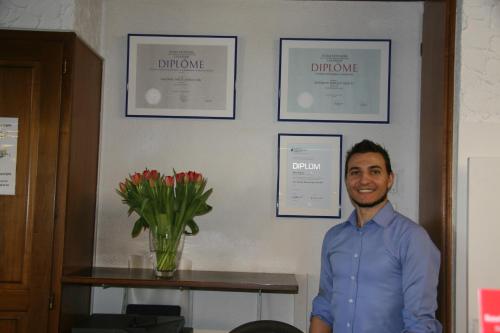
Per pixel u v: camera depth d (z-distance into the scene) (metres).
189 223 2.20
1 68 2.02
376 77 2.41
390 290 1.67
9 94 2.01
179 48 2.45
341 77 2.42
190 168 2.43
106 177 2.44
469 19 1.90
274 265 2.39
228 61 2.44
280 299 2.35
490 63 1.89
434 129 2.10
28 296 1.96
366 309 1.67
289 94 2.42
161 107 2.44
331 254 1.86
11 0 2.05
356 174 1.77
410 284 1.60
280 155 2.40
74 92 2.06
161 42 2.45
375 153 1.76
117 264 2.42
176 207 2.09
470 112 1.88
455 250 1.88
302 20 2.45
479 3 1.90
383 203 1.76
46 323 1.95
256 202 2.42
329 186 2.39
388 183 1.77
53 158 1.99
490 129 1.87
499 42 1.89
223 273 2.33
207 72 2.45
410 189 2.38
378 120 2.40
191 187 2.10
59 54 2.03
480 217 1.82
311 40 2.43
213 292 2.37
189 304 2.35
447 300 1.88
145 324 1.98
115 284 2.03
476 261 1.81
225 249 2.41
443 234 1.92
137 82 2.45
